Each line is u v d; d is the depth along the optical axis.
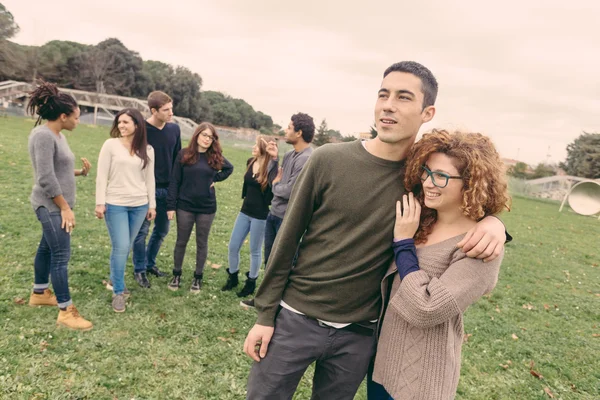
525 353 4.14
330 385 1.80
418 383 1.60
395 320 1.67
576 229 14.31
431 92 1.62
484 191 1.48
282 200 4.04
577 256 9.57
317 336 1.68
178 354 3.21
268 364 1.71
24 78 44.22
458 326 1.61
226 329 3.71
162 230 4.57
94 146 16.22
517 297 5.93
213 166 4.22
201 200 4.21
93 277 4.31
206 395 2.81
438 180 1.54
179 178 4.22
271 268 1.72
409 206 1.60
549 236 11.87
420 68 1.60
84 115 39.22
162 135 4.35
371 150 1.68
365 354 1.75
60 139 3.24
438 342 1.58
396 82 1.58
